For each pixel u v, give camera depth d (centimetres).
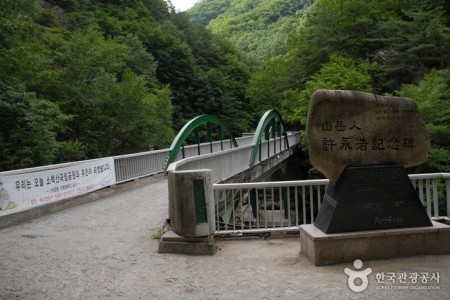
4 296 433
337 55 3145
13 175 853
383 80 3002
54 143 1605
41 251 620
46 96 2022
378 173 552
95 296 430
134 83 2247
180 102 5078
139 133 2402
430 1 2962
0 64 1495
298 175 3441
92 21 4719
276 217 1698
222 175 1270
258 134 1866
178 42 5522
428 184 689
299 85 3606
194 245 581
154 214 916
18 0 1474
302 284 451
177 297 422
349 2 3306
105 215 920
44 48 2152
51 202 973
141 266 531
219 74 5697
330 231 528
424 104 1919
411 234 537
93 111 2166
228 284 457
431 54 2758
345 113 554
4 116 1480
